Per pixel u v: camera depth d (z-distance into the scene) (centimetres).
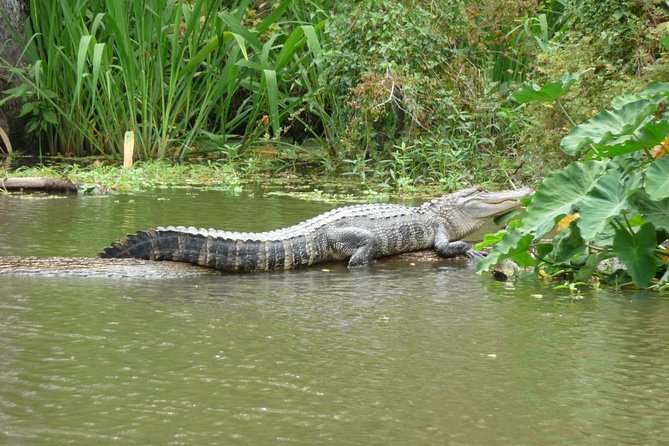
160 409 581
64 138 2147
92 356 682
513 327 791
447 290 950
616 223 979
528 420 575
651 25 1516
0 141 2172
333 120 2069
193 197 1556
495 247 975
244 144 2092
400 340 744
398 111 2039
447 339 750
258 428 554
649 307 871
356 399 605
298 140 2391
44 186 1588
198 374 648
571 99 1517
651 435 554
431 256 1169
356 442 536
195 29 1948
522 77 2002
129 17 1975
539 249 1016
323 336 752
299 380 640
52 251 1066
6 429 543
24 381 625
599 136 984
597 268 1002
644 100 981
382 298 905
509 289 958
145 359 678
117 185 1666
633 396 621
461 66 1908
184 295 897
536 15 1966
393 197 1619
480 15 1920
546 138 1558
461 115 1850
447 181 1709
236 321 795
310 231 1102
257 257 1051
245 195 1597
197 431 547
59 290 895
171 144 2108
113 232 1190
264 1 2330
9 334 732
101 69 1973
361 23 1902
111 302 852
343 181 1850
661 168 901
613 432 559
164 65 2009
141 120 2127
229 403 594
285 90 2142
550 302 891
